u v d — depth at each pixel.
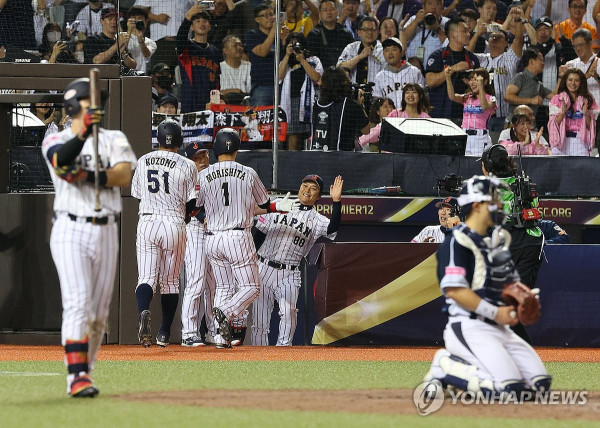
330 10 50.78
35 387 19.84
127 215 36.47
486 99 52.00
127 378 22.38
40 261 37.34
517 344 17.34
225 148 33.81
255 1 49.91
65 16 41.75
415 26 52.25
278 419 14.62
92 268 18.12
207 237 33.97
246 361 28.48
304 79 49.91
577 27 52.88
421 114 51.41
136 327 36.50
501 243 16.98
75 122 18.20
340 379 22.66
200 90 50.06
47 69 36.44
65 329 17.73
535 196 29.91
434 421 14.62
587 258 38.00
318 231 37.31
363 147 50.44
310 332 38.59
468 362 17.12
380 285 37.12
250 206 33.72
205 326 38.62
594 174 48.66
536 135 51.50
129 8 49.84
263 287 37.34
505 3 53.28
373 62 51.66
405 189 47.56
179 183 32.62
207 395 18.55
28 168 38.59
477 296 16.67
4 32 41.12
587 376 24.50
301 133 50.00
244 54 50.06
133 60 49.34
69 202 17.95
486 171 30.36
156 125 48.84
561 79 52.03
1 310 37.69
